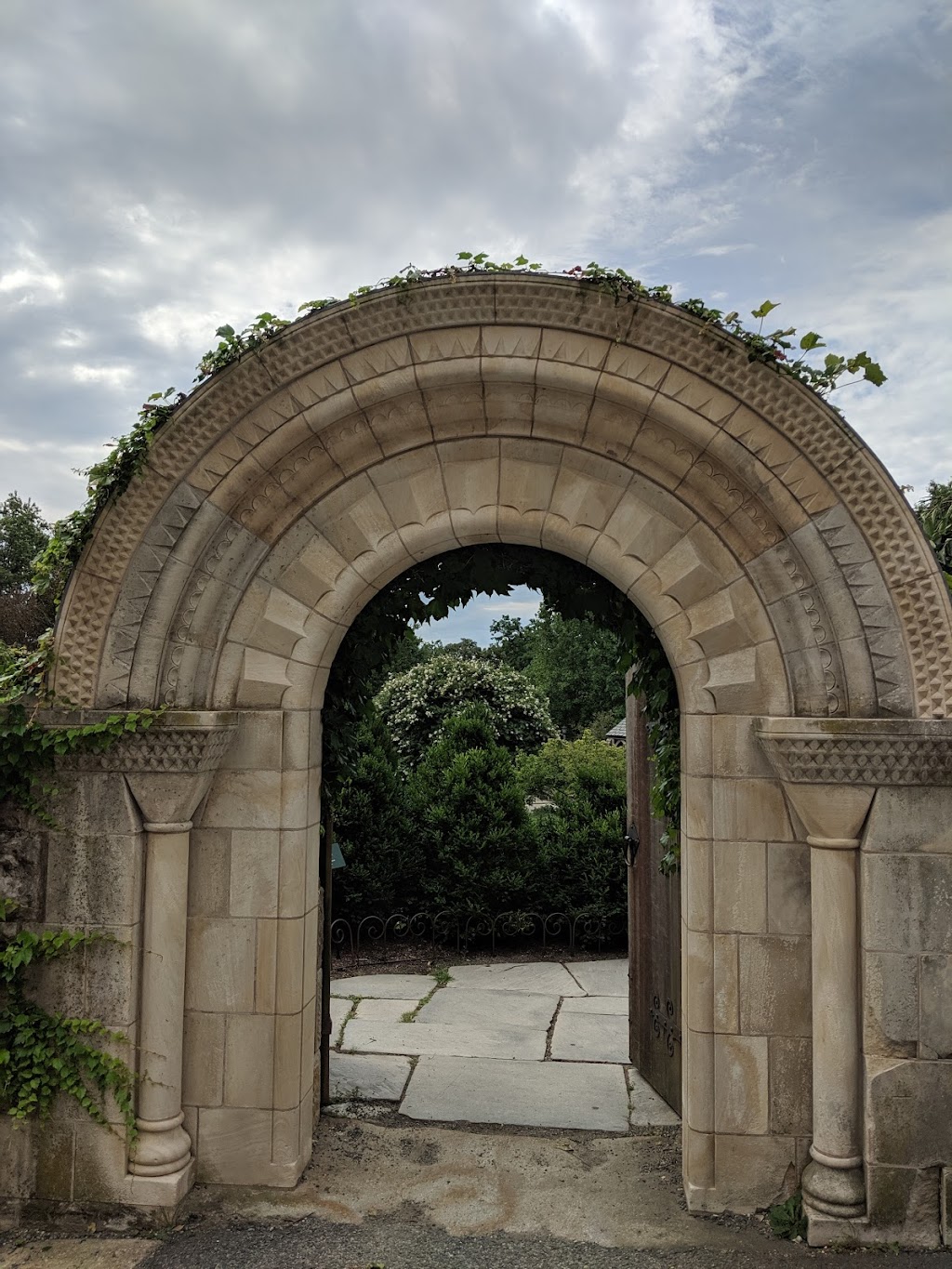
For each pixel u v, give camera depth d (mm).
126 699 4559
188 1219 4371
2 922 4516
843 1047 4250
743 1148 4430
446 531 4711
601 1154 5070
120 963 4480
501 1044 6762
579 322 4395
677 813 5199
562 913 9617
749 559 4504
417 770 10336
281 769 4703
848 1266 3994
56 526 4812
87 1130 4430
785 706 4469
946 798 4219
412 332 4465
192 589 4629
